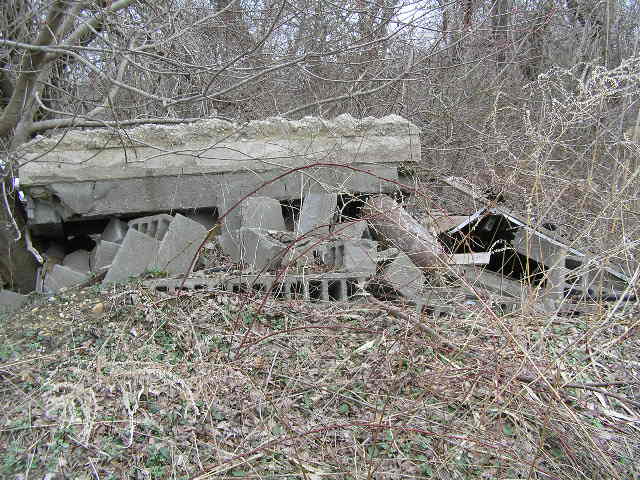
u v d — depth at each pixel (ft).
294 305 14.29
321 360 12.89
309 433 10.34
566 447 10.70
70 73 24.22
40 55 17.62
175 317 13.70
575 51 32.65
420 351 13.12
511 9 32.37
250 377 12.12
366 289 15.15
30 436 10.39
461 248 17.93
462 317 14.49
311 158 18.89
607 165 21.84
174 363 12.39
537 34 33.86
